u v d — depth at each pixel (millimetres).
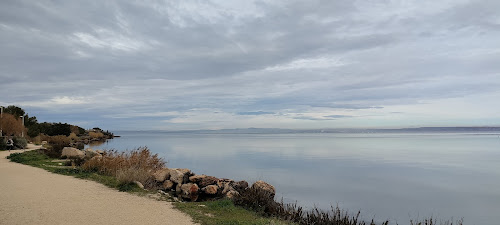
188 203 9750
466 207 15820
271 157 41125
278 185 20625
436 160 39250
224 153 47375
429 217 13781
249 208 9930
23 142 30359
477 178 25188
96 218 7277
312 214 10047
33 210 7586
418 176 26047
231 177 23344
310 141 103250
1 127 33688
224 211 9047
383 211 14570
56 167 16781
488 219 13758
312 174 26047
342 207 14891
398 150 57719
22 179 12273
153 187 12742
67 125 59094
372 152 52500
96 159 16125
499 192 19609
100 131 101438
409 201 16875
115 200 9320
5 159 20438
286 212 9961
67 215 7359
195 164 31859
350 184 21672
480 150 57438
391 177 25281
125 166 15258
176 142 89625
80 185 11516
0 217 6809
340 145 75812
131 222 7156
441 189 20500
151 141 95000
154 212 8195
